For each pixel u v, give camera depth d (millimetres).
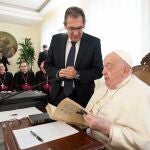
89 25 3166
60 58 1427
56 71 1389
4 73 4340
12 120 1013
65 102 916
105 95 1157
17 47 6965
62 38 1450
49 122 979
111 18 2703
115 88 1104
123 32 2496
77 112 921
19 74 4441
